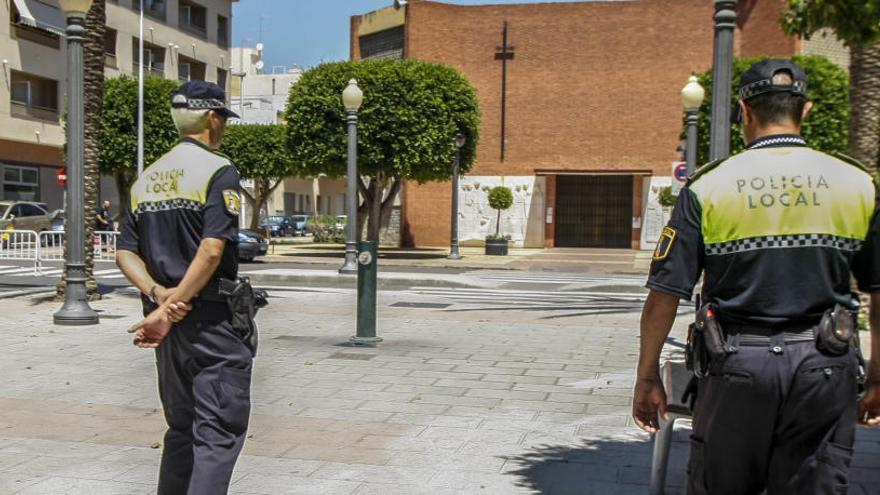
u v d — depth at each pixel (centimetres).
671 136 3438
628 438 539
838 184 249
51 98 3691
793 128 261
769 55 3155
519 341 944
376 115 2584
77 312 1025
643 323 267
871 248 250
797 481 247
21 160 3538
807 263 244
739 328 249
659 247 264
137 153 3328
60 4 1018
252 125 3922
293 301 1370
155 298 339
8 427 552
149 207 350
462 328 1051
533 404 632
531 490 438
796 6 556
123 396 643
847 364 242
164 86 3425
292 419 581
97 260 2342
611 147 3491
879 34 520
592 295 1574
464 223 3588
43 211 3041
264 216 4031
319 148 2605
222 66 5012
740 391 244
